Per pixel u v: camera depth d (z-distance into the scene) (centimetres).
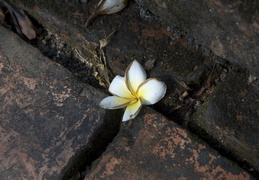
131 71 77
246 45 73
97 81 82
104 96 80
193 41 80
